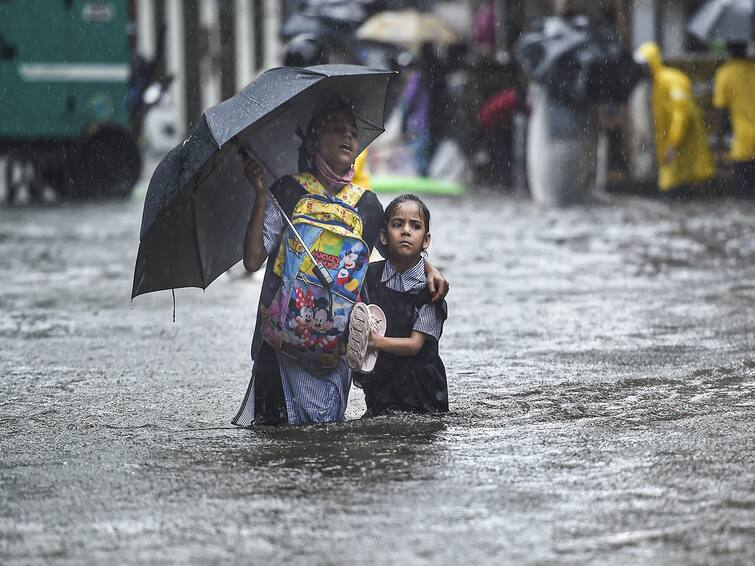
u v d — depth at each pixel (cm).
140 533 1351
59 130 6153
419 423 1805
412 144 6981
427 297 1830
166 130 7425
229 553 1285
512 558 1254
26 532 1361
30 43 6078
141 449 1703
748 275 3391
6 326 2759
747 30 5328
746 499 1428
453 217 5188
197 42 9475
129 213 5600
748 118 5375
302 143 1788
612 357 2300
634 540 1300
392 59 7106
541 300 2994
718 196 5728
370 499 1449
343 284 1752
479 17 8519
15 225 5094
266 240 1745
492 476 1530
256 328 1808
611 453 1631
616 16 6869
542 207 5603
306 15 6744
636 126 6750
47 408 1977
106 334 2644
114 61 6209
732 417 1823
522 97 6781
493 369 2208
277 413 1811
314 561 1257
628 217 5050
